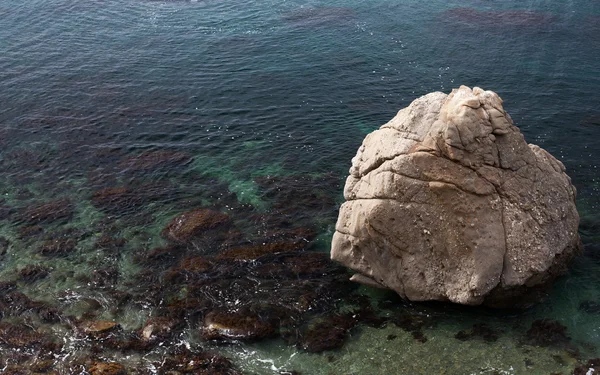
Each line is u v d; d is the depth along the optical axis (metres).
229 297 19.12
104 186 25.81
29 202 24.95
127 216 23.67
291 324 18.09
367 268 19.27
